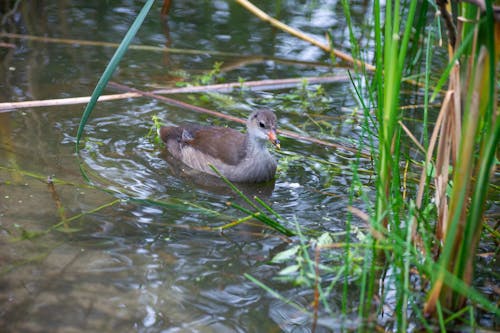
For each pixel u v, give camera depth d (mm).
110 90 16438
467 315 9078
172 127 14648
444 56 18672
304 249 9578
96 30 19688
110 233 10852
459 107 8516
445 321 8562
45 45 18547
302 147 14836
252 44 19562
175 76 17438
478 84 7621
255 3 22219
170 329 8594
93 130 14750
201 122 15562
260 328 8695
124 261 10062
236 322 8797
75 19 20359
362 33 19984
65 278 9531
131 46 18719
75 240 10539
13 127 14406
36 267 9734
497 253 10602
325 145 14805
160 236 10883
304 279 9680
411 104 16359
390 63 8594
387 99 8758
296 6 22000
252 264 10195
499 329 8773
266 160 13438
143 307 9016
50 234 10641
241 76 17703
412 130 15258
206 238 10922
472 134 7801
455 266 8508
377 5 8711
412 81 17141
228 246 10688
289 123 15617
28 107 15281
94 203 11789
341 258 10367
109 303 9047
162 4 22031
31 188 12055
